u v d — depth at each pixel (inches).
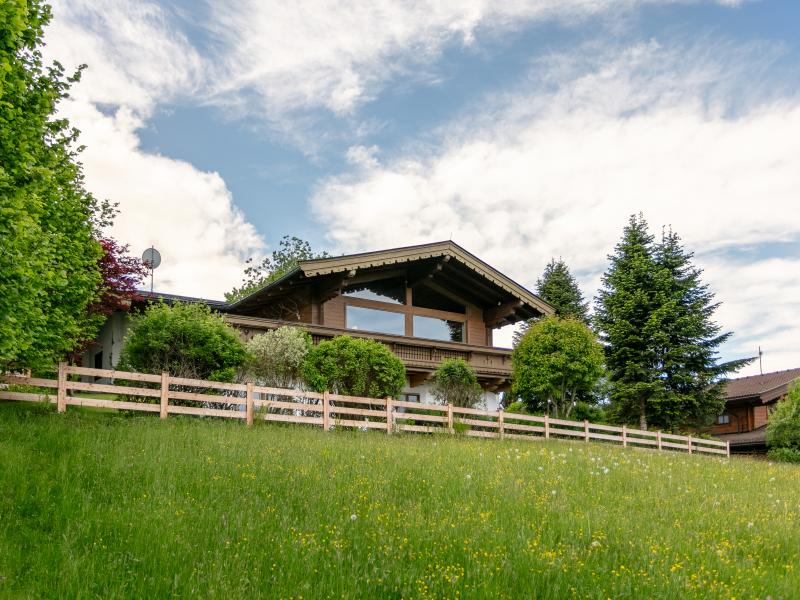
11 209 399.2
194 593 253.6
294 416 728.3
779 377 1592.0
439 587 267.0
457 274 1128.8
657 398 1267.2
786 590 283.9
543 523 362.0
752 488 549.0
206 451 495.5
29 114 461.4
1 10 383.2
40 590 255.1
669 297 1316.4
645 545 331.3
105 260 815.1
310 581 269.9
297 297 1019.9
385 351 867.4
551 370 1019.3
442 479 466.6
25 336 485.1
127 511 339.0
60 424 546.3
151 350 730.8
